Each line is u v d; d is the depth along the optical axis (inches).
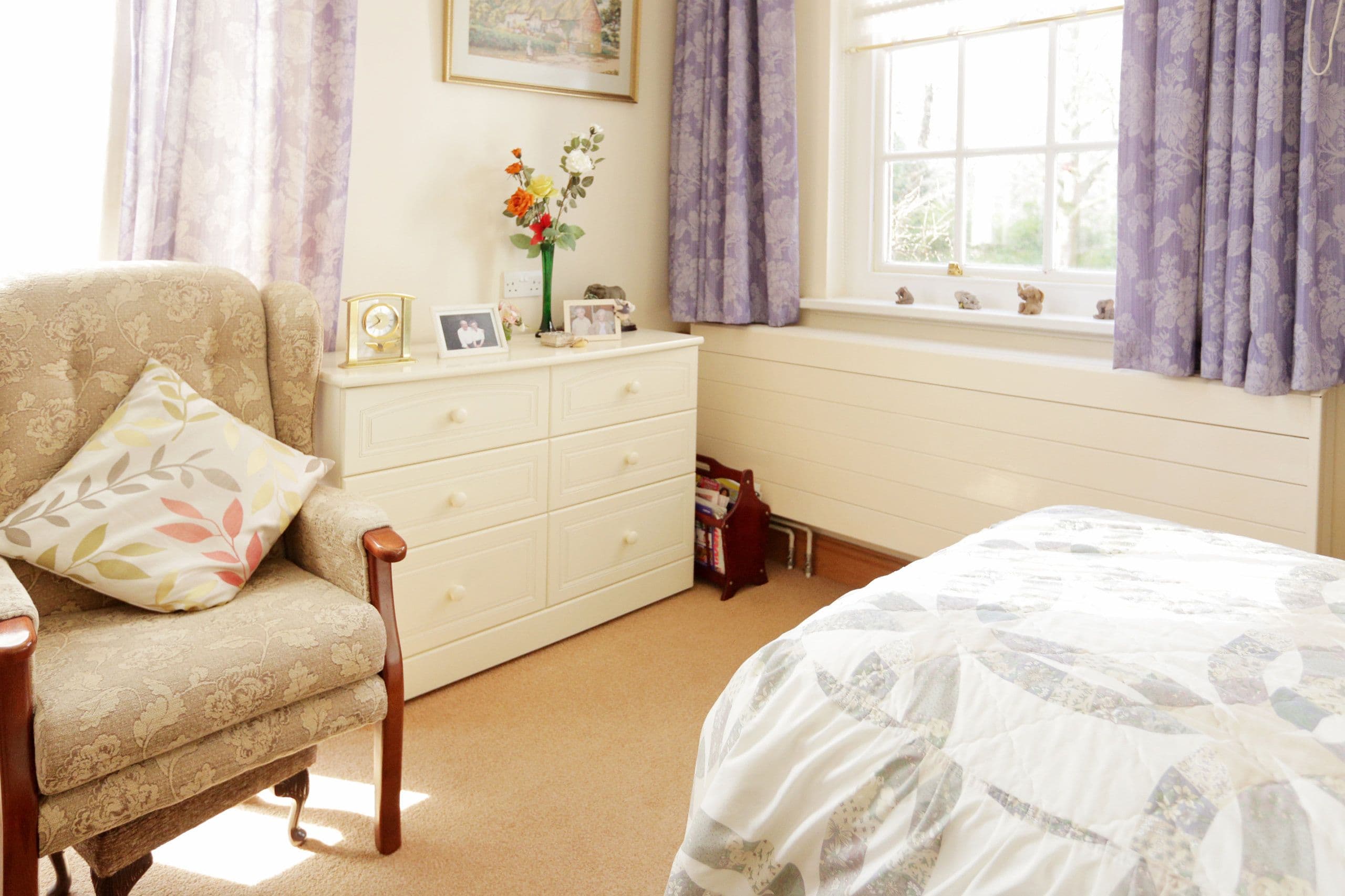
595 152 128.0
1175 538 64.2
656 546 121.3
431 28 109.2
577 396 108.1
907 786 43.6
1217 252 88.0
